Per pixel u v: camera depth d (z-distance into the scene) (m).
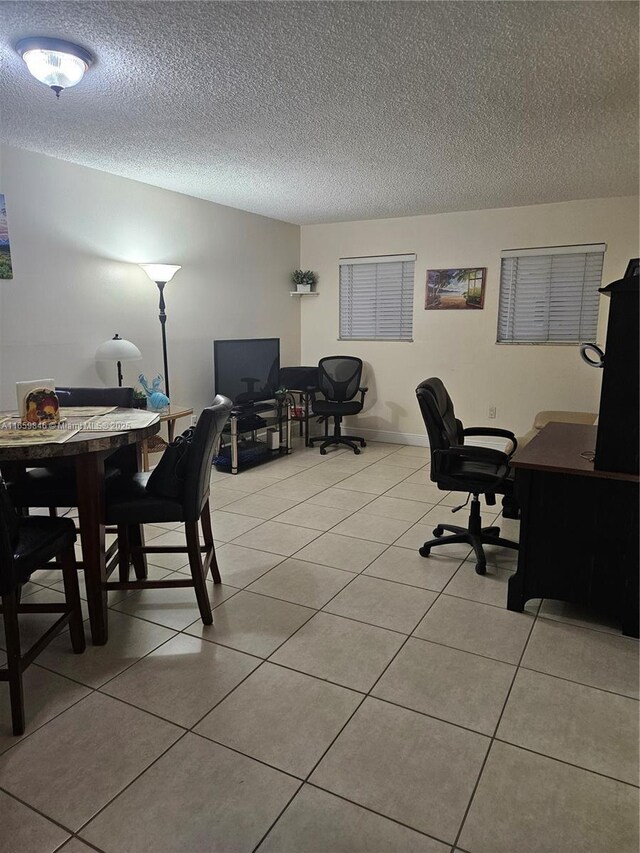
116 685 1.98
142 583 2.33
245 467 4.96
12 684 1.73
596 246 4.82
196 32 2.01
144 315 4.38
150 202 4.33
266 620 2.42
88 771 1.60
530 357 5.24
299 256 6.30
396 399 5.99
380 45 2.11
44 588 2.77
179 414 3.87
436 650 2.20
